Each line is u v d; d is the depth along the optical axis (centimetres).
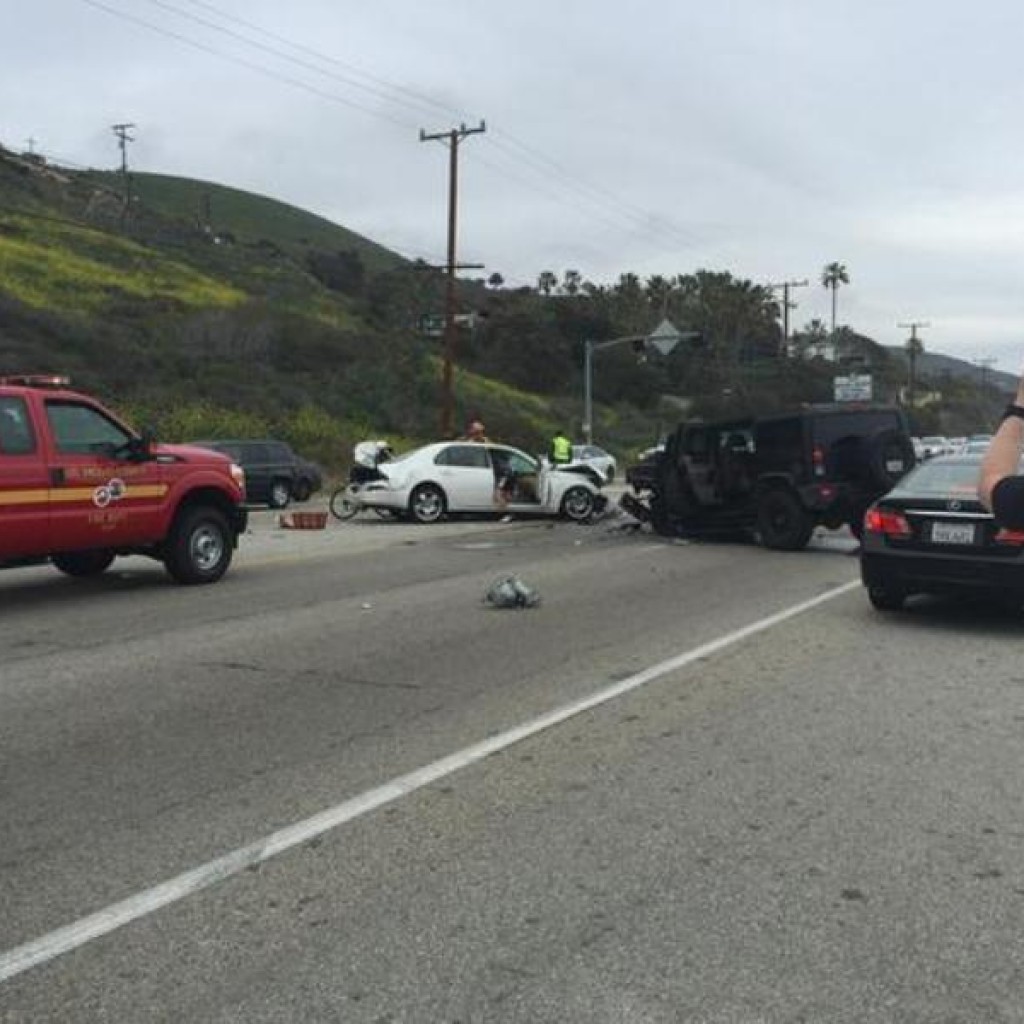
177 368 5100
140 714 750
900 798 584
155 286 6775
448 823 549
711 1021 370
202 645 980
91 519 1216
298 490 3094
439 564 1568
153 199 13225
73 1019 374
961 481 1116
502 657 933
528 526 2264
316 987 393
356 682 842
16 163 8406
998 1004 380
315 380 5688
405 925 439
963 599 1234
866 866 496
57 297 5850
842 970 404
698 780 614
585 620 1110
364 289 9769
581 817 557
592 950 419
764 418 1803
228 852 513
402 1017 373
